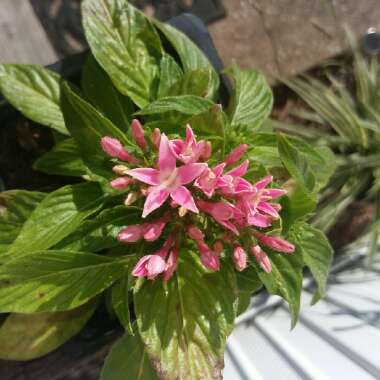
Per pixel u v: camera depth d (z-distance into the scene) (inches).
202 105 7.3
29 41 12.9
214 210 6.7
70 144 7.9
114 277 7.6
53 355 10.0
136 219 7.8
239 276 8.4
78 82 9.7
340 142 13.2
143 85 8.7
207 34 10.5
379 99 13.0
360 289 10.9
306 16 15.0
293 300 7.5
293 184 7.5
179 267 7.9
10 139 9.7
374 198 13.8
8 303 7.2
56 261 7.0
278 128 13.4
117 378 8.4
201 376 7.2
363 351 7.6
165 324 7.4
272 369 8.7
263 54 14.6
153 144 6.9
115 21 8.5
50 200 7.4
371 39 15.2
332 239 14.3
